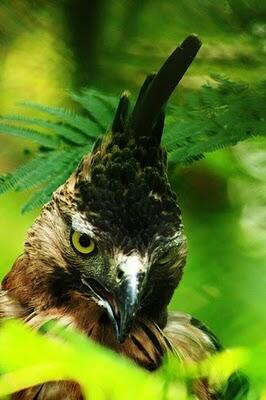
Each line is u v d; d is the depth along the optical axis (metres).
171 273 3.29
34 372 2.99
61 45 3.69
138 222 3.26
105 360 2.99
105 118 3.36
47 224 3.30
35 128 3.45
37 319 3.30
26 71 3.74
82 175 3.28
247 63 3.39
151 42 3.54
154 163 3.27
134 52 3.55
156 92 3.26
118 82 3.57
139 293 3.25
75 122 3.36
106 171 3.27
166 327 3.35
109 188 3.26
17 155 3.67
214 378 3.15
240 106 3.30
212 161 3.40
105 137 3.27
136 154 3.26
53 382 3.26
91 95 3.38
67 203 3.28
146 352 3.31
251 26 3.39
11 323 3.00
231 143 3.28
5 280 3.34
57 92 3.70
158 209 3.27
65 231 3.29
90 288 3.29
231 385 3.11
